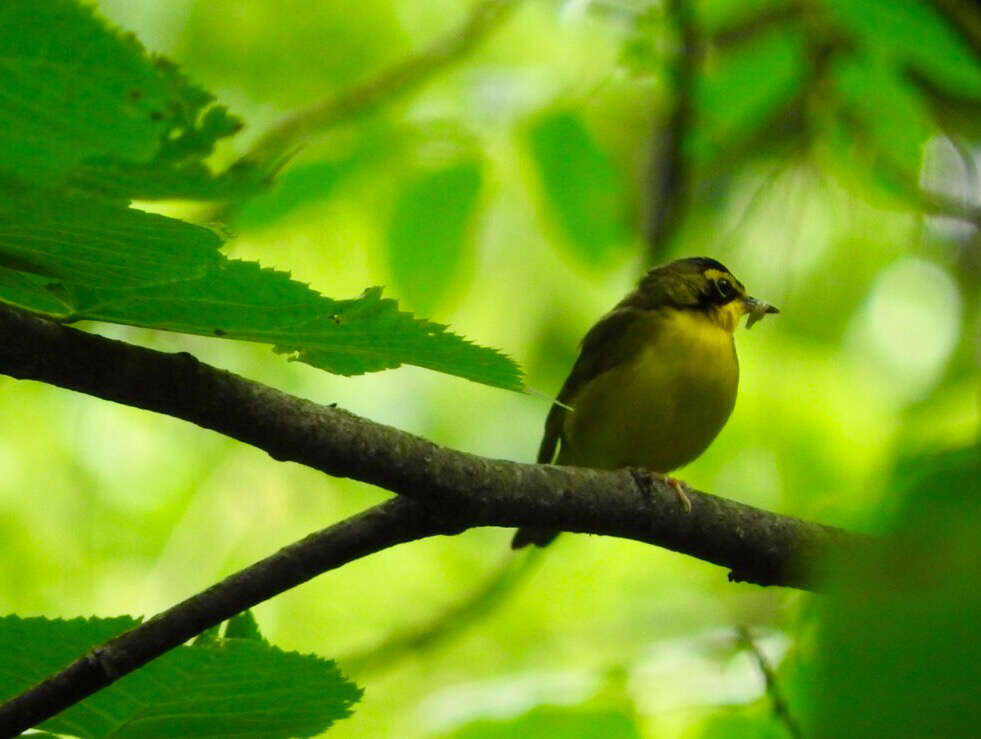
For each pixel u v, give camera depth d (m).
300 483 16.83
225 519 16.64
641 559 16.14
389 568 16.77
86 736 4.04
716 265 13.48
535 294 14.50
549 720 6.80
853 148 11.42
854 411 14.96
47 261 3.22
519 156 9.93
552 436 13.86
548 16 12.93
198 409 5.14
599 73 11.47
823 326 15.22
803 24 10.54
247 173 2.51
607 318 13.17
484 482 6.12
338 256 12.60
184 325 3.70
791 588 7.67
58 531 15.77
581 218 10.10
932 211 12.12
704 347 12.70
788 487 14.77
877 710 1.71
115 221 2.88
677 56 11.40
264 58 14.91
